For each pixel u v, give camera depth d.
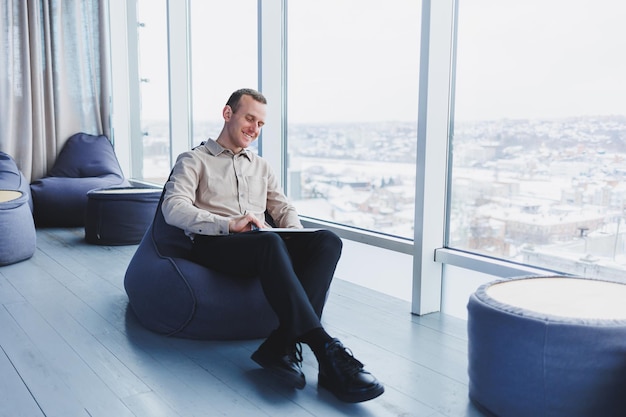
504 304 1.70
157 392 1.87
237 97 2.42
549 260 2.38
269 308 2.35
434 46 2.59
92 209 4.27
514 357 1.63
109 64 5.91
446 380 1.98
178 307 2.32
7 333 2.39
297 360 1.96
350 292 3.10
